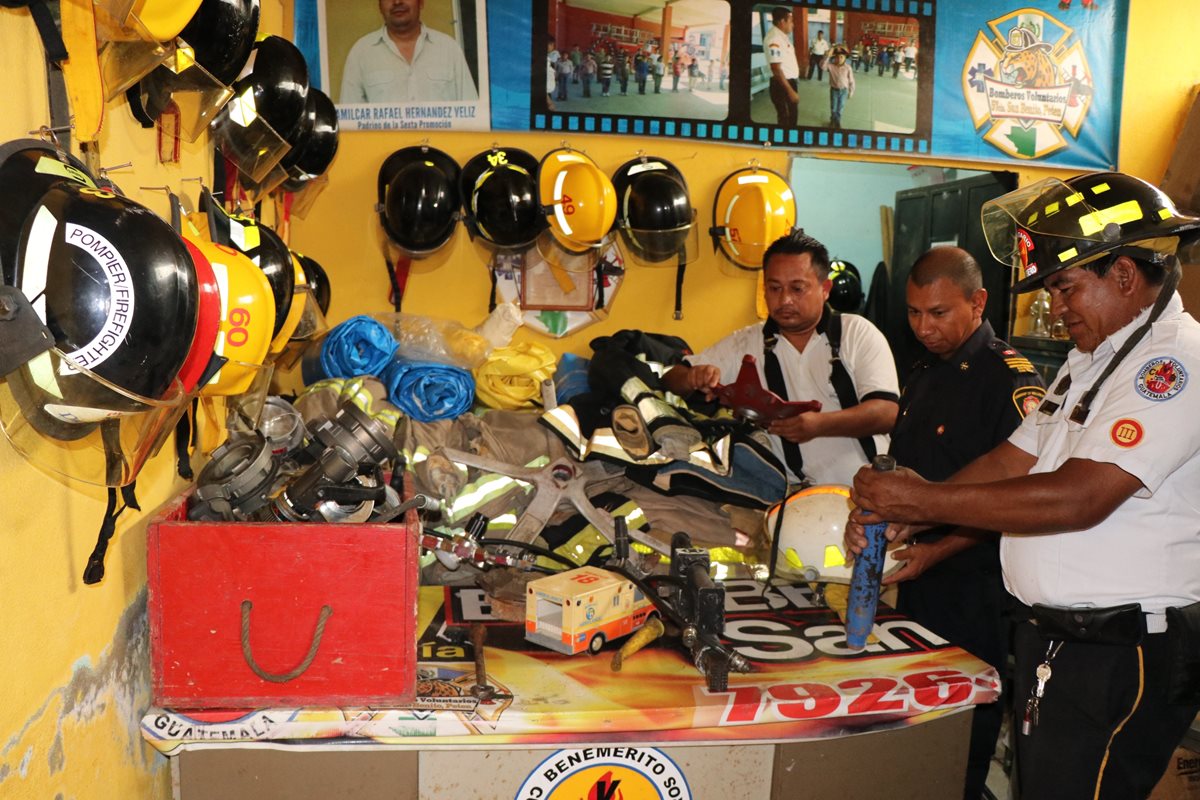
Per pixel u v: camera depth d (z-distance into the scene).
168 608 1.48
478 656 1.71
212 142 2.12
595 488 2.46
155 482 1.76
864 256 3.72
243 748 1.57
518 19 3.37
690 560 1.81
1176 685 1.58
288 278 1.80
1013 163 3.80
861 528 1.79
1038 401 2.31
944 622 2.48
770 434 2.84
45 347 0.92
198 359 1.21
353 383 2.58
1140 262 1.59
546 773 1.66
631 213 3.22
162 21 1.24
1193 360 1.51
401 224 3.11
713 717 1.59
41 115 1.20
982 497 1.59
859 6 3.60
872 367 2.77
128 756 1.58
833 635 1.92
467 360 2.90
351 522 1.56
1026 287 1.70
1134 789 1.67
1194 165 3.75
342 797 1.62
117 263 0.98
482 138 3.41
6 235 0.94
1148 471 1.50
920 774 1.79
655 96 3.48
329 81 3.31
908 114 3.69
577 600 1.73
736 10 3.50
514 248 3.29
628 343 3.20
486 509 2.33
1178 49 3.88
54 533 1.27
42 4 1.09
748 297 3.62
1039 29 3.76
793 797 1.73
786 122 3.59
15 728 1.15
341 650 1.52
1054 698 1.71
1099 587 1.63
